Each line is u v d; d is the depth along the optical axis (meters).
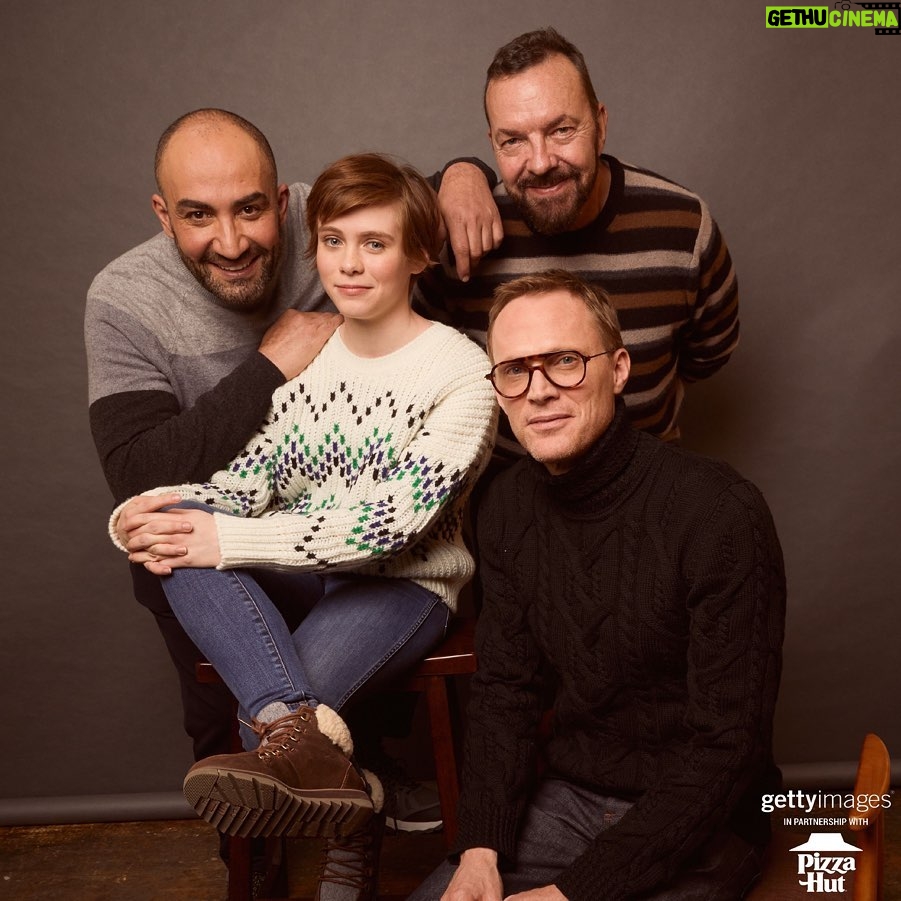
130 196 2.51
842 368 2.59
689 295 2.12
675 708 1.54
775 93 2.49
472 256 2.00
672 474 1.52
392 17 2.48
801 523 2.65
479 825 1.58
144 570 2.03
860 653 2.69
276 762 1.55
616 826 1.45
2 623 2.68
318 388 1.92
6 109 2.48
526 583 1.63
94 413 1.99
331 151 2.51
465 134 2.52
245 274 1.95
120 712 2.72
